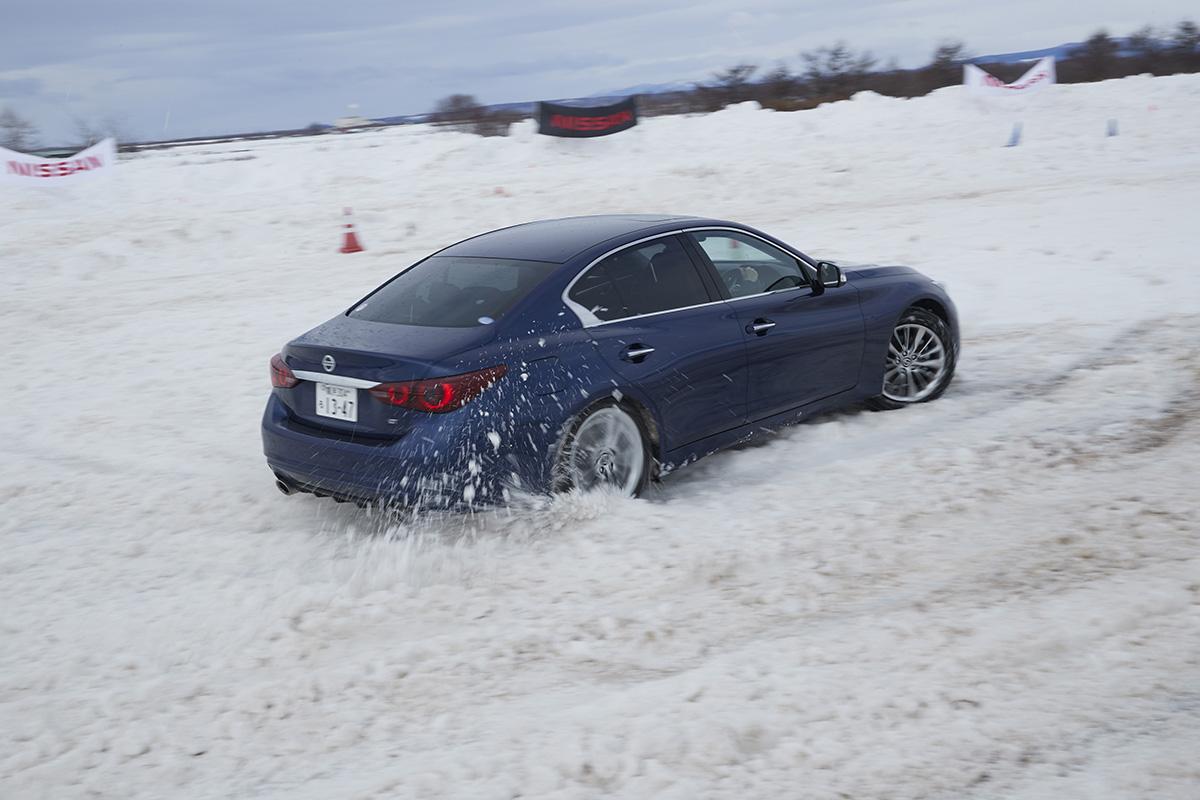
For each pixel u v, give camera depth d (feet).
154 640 12.94
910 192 53.98
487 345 14.90
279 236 49.98
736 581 13.65
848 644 11.74
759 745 9.95
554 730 10.39
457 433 14.40
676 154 78.89
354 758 10.20
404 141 110.11
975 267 34.47
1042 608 12.27
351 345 15.42
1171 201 44.57
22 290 40.45
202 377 26.86
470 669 11.78
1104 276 31.73
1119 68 158.71
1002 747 9.64
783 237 42.24
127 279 42.32
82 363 29.01
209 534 16.53
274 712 11.13
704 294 17.44
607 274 16.48
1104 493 15.76
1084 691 10.47
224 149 187.11
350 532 16.26
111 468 20.10
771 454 18.74
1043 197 48.85
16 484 19.27
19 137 100.78
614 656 11.92
